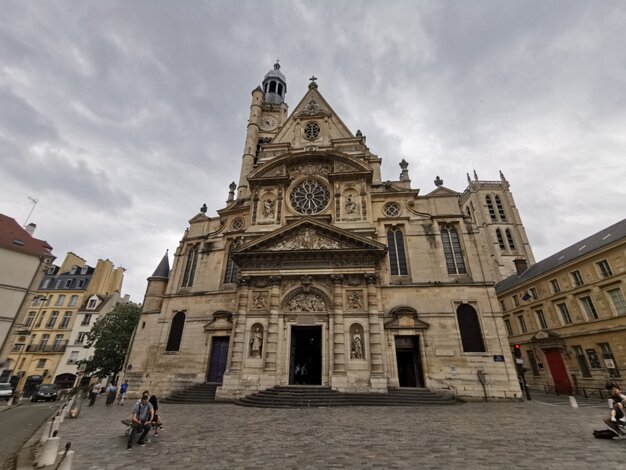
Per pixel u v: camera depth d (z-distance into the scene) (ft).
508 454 29.94
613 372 97.40
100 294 201.98
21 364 173.99
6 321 100.94
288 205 105.91
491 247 237.25
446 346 81.10
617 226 110.93
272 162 111.04
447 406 66.13
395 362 80.53
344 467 26.81
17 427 53.26
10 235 113.91
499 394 75.25
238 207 113.80
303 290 87.25
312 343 97.50
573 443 33.81
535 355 129.08
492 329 81.61
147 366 95.09
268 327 83.71
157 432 40.19
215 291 100.32
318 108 131.13
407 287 88.48
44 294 195.00
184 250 112.57
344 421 48.32
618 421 35.63
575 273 112.98
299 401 67.26
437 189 103.50
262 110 173.27
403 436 37.78
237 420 50.11
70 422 52.65
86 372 138.62
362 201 100.37
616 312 98.17
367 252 86.94
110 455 31.42
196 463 28.50
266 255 90.94
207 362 90.84
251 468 27.02
